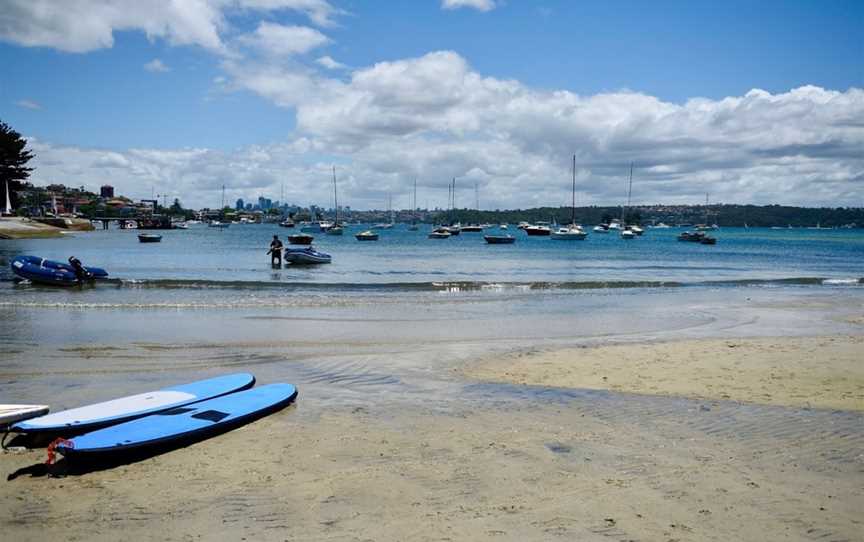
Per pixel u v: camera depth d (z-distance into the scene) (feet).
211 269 120.98
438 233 342.23
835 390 31.94
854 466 21.13
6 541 16.10
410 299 74.49
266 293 79.00
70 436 24.72
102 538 16.28
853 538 15.99
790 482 19.67
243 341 45.98
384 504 18.11
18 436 25.05
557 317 60.90
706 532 16.24
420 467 21.08
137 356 40.27
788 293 86.63
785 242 364.99
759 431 25.02
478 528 16.46
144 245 232.53
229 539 16.12
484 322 57.21
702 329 54.29
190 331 50.14
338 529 16.55
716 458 21.86
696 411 28.04
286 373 36.09
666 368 37.19
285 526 16.79
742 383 33.45
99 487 19.79
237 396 29.17
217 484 19.88
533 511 17.51
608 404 29.32
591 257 189.67
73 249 196.75
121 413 26.18
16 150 312.09
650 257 193.67
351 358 40.19
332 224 410.52
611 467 21.01
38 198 586.86
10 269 112.37
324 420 26.86
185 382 33.88
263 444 23.75
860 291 90.12
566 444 23.44
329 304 68.80
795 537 16.01
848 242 365.61
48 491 19.51
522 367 37.60
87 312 60.80
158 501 18.61
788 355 40.98
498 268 136.15
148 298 72.08
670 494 18.70
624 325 56.24
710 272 130.62
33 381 33.40
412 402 29.78
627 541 15.72
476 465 21.22
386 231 495.82
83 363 38.01
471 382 33.94
